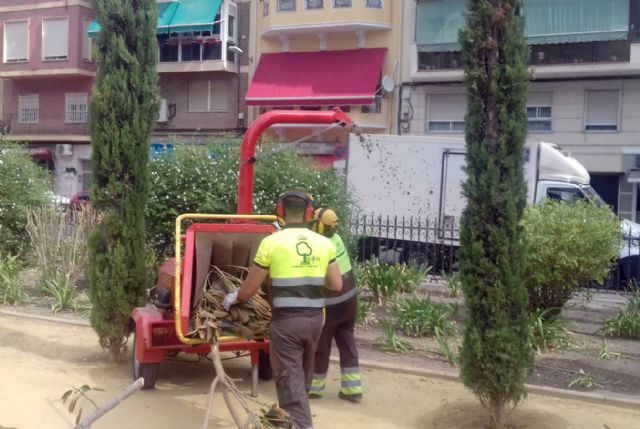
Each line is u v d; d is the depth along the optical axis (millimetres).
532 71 5902
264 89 27844
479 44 5875
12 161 13977
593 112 24125
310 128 27125
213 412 6355
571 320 10516
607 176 24312
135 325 6980
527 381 7516
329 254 5422
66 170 34000
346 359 6801
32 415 6035
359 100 26188
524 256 5961
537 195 16109
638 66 22906
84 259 11477
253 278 5336
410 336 9352
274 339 5266
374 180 16984
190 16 29625
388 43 26984
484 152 5832
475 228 5883
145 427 5891
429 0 25781
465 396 7016
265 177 10906
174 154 11219
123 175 7590
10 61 33969
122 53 7453
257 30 29547
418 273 12531
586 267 9477
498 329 5828
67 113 33781
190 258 6449
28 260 13812
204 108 30672
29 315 10141
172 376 7449
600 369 8039
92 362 7828
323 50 27969
